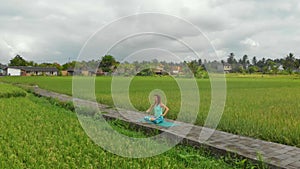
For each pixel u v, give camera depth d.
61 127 7.86
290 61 87.81
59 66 83.88
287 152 5.97
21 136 6.66
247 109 11.30
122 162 5.16
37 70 77.62
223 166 5.62
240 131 7.70
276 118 9.24
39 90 23.12
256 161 5.43
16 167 4.68
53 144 6.14
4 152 5.55
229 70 78.75
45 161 5.03
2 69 79.94
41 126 7.92
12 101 14.61
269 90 23.64
